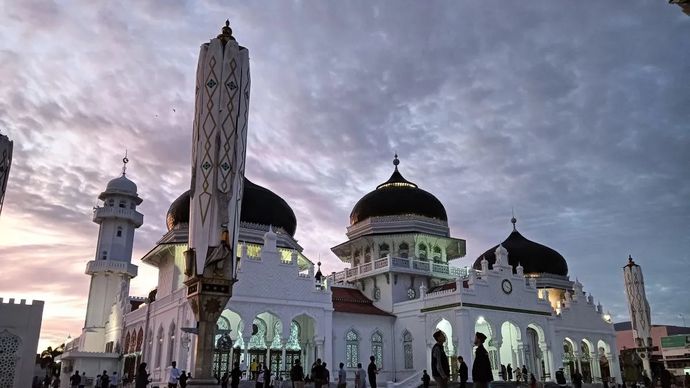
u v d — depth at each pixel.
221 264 26.09
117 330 57.56
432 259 56.78
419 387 41.00
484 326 50.28
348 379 44.22
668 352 80.69
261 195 51.59
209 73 28.33
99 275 64.06
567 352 59.84
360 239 57.00
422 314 47.81
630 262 63.16
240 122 28.30
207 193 26.80
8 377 38.22
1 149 27.56
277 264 42.69
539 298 51.12
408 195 57.97
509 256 64.12
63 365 58.69
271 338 43.41
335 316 46.84
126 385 46.75
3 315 38.97
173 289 46.69
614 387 50.28
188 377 30.11
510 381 42.78
